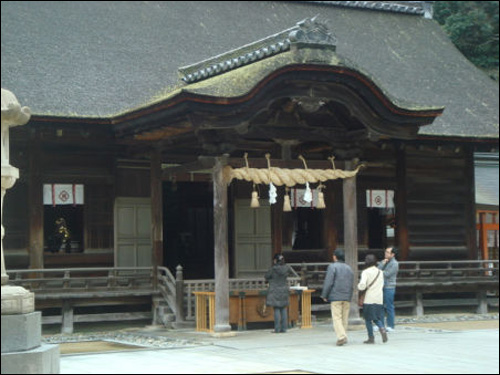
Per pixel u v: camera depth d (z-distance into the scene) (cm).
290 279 2167
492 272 2703
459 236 2691
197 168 1900
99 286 2191
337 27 3122
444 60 3158
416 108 1933
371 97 1858
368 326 1603
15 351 1102
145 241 2291
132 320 2169
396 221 2595
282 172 1858
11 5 2648
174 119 1834
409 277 2509
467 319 2341
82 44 2553
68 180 2206
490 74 4003
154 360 1345
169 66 2561
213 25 2897
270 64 1731
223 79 1770
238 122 1741
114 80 2398
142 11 2852
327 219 2483
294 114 1894
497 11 4134
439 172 2673
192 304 2044
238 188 2383
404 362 1333
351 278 1608
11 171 1173
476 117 2755
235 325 1988
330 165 1944
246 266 2378
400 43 3170
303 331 1869
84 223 2223
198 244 3059
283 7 3158
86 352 1512
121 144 2262
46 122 2119
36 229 2145
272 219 2409
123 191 2272
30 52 2427
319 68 1762
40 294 1998
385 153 2597
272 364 1302
